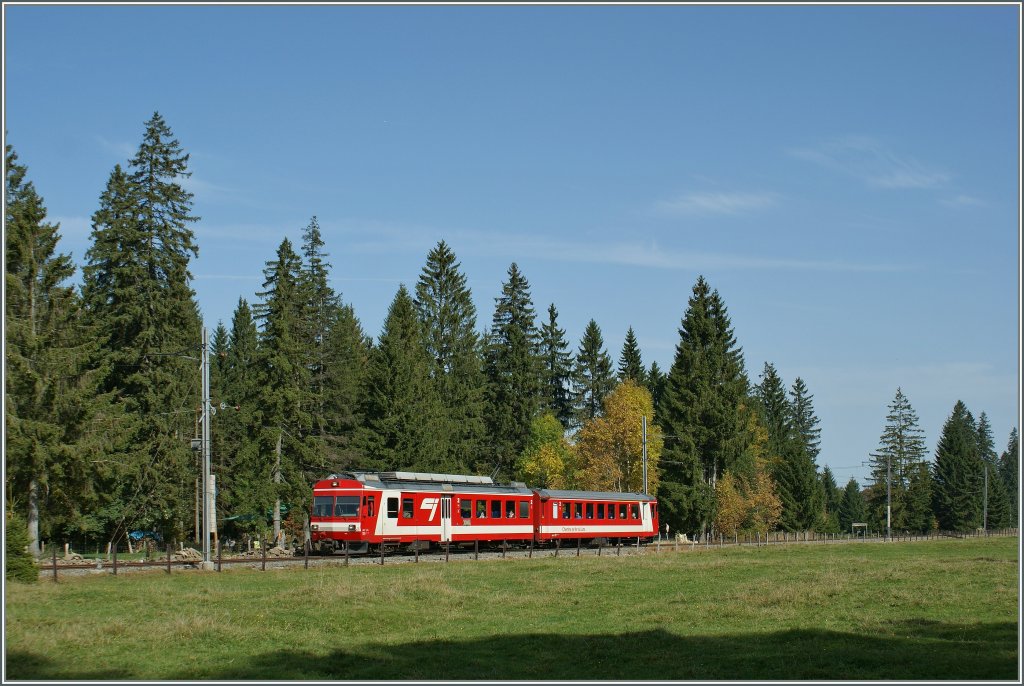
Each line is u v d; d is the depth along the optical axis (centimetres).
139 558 4819
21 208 4109
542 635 2242
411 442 6247
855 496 15100
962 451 12162
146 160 5034
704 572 3872
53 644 1997
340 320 7638
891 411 12531
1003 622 2347
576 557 4644
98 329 4225
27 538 2983
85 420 3972
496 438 8212
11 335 3766
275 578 3247
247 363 8944
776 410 11944
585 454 7331
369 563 3912
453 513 4659
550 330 9888
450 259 8494
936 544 7469
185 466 5041
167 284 5041
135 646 2027
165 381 4919
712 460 8088
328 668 1856
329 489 4338
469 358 8256
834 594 2967
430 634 2278
